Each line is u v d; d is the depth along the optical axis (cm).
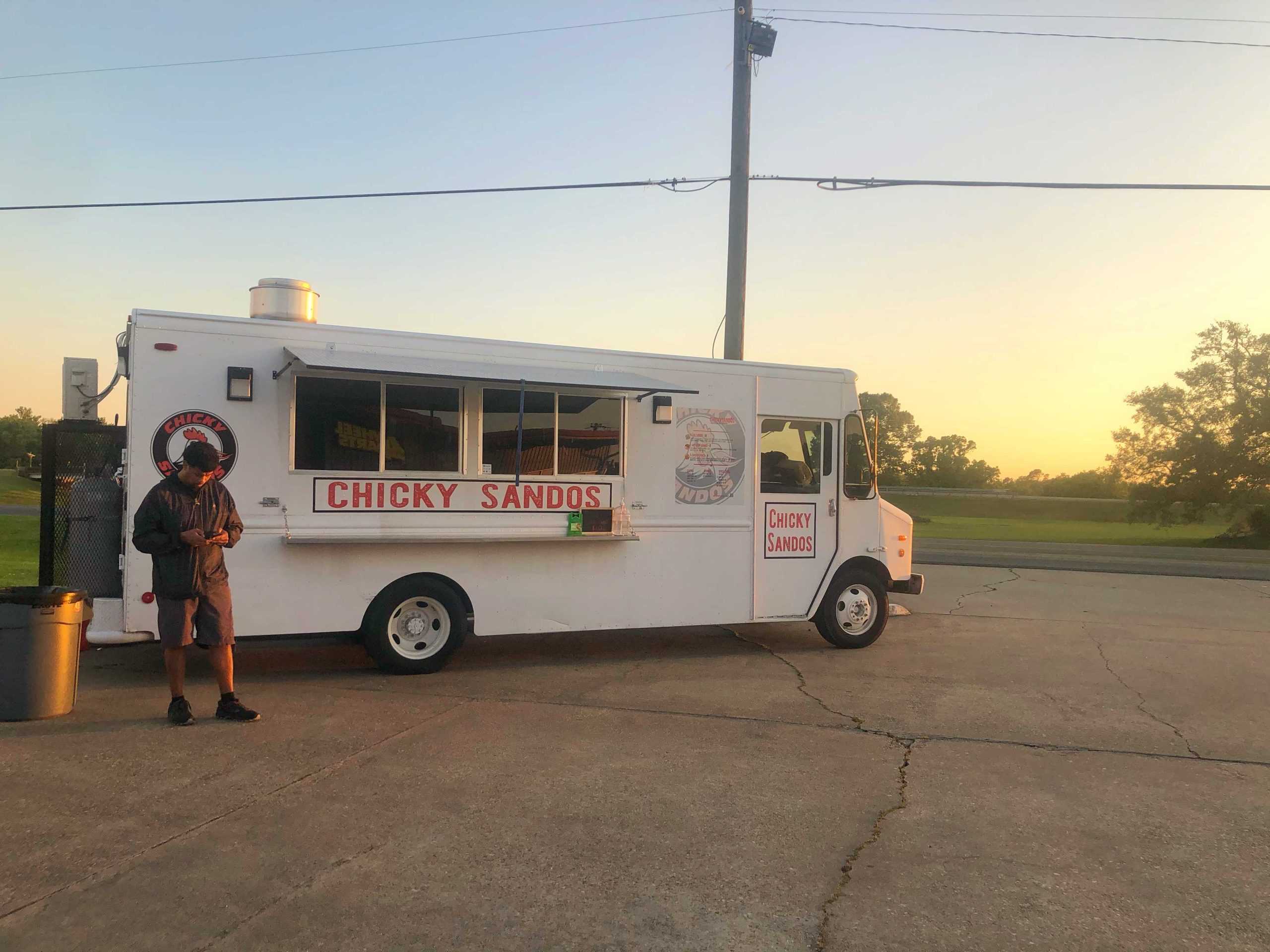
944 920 374
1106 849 452
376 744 584
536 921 364
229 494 640
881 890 401
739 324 1418
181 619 604
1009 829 475
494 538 802
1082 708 736
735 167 1412
